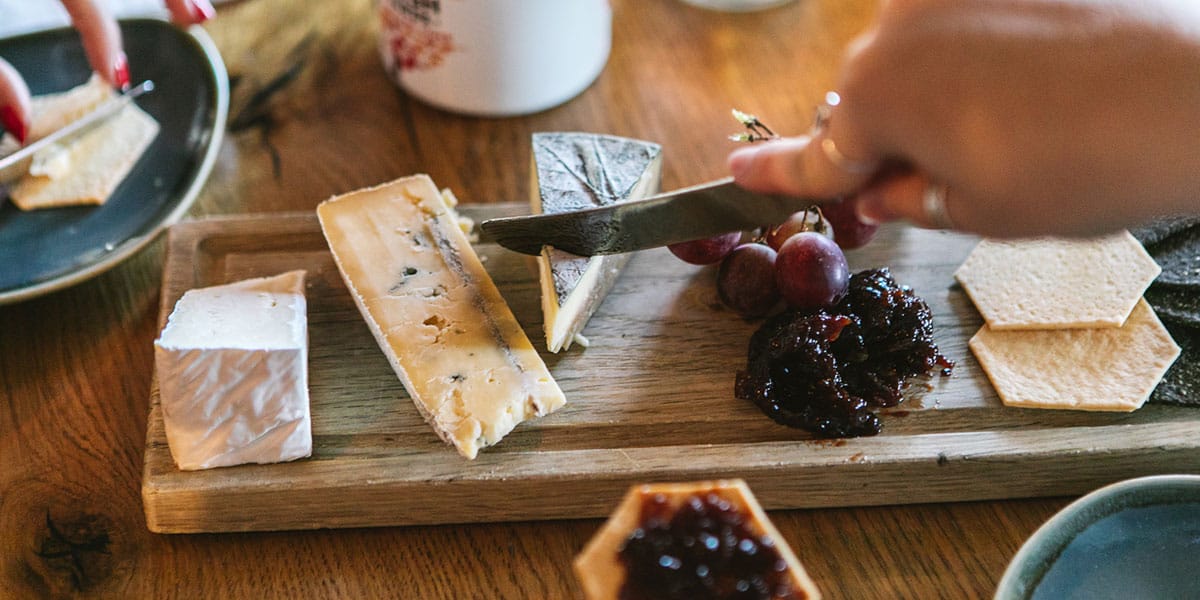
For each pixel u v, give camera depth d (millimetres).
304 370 968
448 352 1016
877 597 918
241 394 942
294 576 925
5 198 1198
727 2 1694
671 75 1548
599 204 1122
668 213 1018
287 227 1203
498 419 957
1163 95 566
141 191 1235
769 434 1010
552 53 1393
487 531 975
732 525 685
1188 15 576
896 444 978
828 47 1618
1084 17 576
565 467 953
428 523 975
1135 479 861
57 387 1069
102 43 1179
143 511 964
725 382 1063
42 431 1027
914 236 1226
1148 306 1093
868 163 700
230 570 928
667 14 1675
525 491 954
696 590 659
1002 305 1111
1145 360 1046
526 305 1150
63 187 1210
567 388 1050
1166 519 842
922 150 639
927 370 1056
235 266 1188
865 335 1045
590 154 1203
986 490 997
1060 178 603
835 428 994
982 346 1082
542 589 923
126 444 1019
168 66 1373
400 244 1126
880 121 642
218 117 1304
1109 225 649
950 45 593
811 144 727
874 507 1003
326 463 958
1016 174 607
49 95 1349
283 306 1056
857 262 1191
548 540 967
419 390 978
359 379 1061
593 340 1106
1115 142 580
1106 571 819
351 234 1131
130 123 1289
